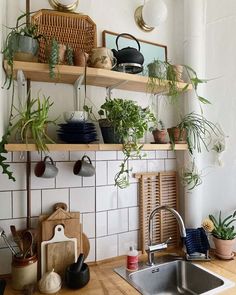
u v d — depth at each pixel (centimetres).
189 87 142
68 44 129
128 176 145
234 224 145
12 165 121
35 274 111
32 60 107
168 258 144
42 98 127
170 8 164
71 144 109
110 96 142
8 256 119
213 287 123
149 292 131
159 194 155
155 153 156
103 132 121
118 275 124
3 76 107
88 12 138
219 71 151
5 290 108
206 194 156
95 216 135
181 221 137
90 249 134
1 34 104
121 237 143
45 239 118
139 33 153
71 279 110
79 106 133
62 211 123
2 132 106
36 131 104
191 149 148
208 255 143
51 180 127
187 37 154
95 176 136
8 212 120
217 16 152
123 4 148
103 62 116
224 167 149
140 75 128
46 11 126
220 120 151
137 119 118
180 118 160
